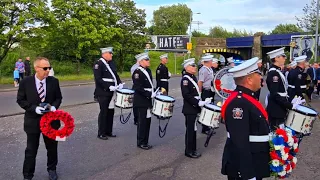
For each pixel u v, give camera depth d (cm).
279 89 616
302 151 677
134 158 627
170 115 667
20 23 2441
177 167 581
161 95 698
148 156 641
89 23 3169
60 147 691
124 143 732
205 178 529
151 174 545
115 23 3716
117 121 975
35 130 486
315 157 638
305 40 2519
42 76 486
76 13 3148
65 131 482
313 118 545
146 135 698
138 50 4031
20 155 634
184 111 633
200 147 716
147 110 691
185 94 621
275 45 4544
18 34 2447
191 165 593
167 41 5438
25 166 494
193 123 632
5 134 793
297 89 957
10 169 557
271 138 321
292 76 957
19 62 2084
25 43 2616
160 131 792
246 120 309
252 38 4806
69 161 604
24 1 2425
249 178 299
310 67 1664
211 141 770
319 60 2406
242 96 317
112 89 745
